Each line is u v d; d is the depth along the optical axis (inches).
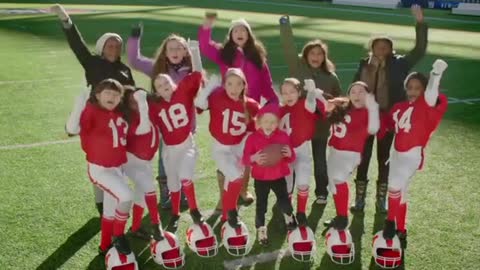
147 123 146.2
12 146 243.3
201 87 158.4
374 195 199.2
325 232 168.7
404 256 152.6
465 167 222.8
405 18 835.4
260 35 622.2
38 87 358.6
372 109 149.7
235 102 155.9
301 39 586.6
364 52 510.0
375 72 177.6
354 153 154.4
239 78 152.5
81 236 163.0
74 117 138.3
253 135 153.3
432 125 147.0
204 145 250.2
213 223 174.7
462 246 158.9
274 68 425.7
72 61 451.5
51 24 690.8
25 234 163.2
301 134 159.2
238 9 962.7
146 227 171.3
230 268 147.1
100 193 164.9
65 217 175.3
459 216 179.2
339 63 456.4
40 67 425.7
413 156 149.9
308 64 178.7
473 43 570.9
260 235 155.9
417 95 148.7
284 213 153.2
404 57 179.3
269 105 154.6
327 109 156.1
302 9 986.7
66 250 154.9
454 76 407.5
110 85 138.4
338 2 1141.7
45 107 309.6
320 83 178.2
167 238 146.6
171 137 156.5
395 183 145.9
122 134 143.4
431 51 518.6
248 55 177.8
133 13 873.5
